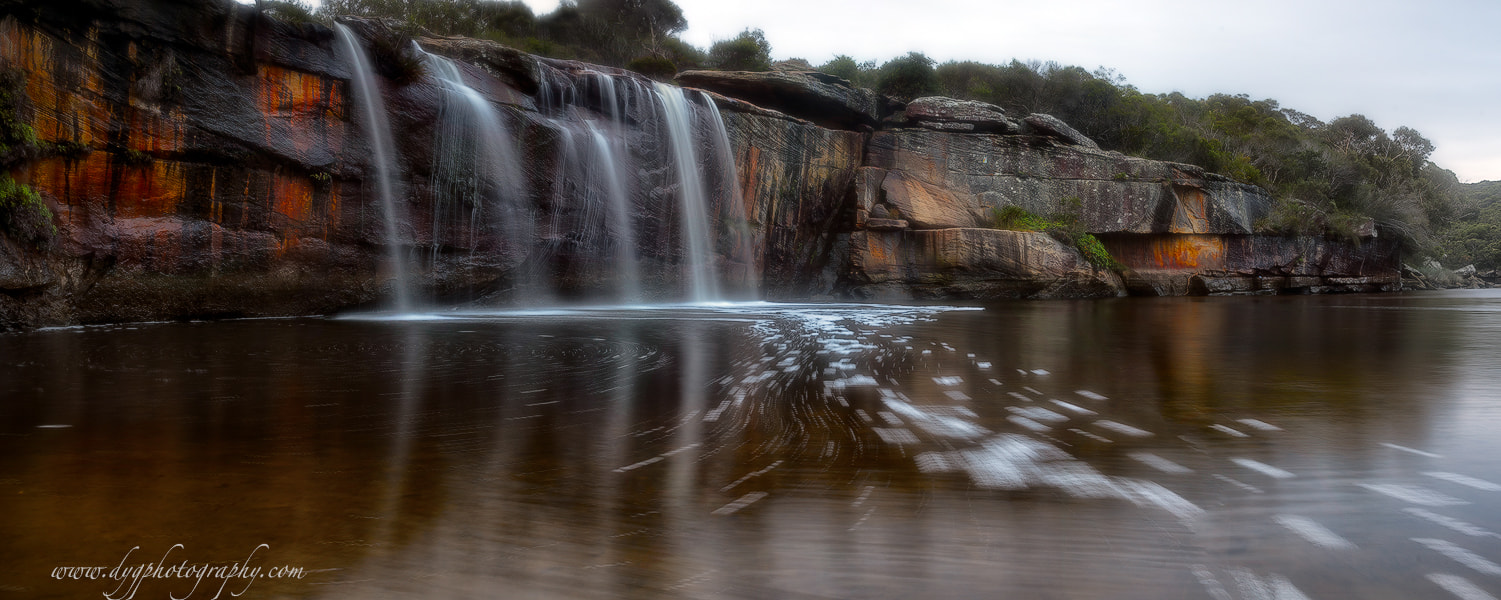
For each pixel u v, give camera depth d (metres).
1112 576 2.37
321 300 17.38
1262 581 2.32
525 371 7.52
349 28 17.72
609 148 23.78
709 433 4.55
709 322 15.27
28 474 3.52
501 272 20.73
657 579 2.36
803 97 32.12
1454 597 2.20
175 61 14.85
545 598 2.22
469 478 3.50
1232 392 6.14
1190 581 2.33
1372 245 50.19
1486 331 13.70
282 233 16.64
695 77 31.78
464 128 19.83
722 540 2.70
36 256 12.98
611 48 43.78
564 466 3.74
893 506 3.08
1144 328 14.30
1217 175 40.53
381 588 2.29
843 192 33.78
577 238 22.78
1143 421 4.89
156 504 3.07
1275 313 20.58
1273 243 43.09
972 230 32.78
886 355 9.14
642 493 3.28
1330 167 54.09
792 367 7.92
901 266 33.38
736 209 28.92
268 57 16.11
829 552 2.58
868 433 4.53
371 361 8.32
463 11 35.41
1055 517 2.92
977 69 51.16
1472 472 3.52
